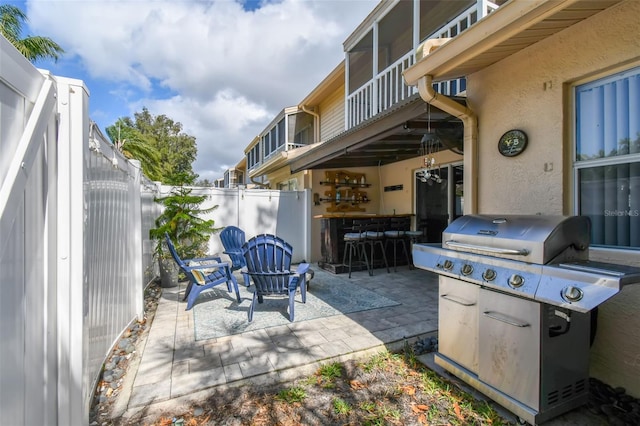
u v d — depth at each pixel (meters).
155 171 12.21
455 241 2.47
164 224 5.27
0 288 1.09
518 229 2.08
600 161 2.27
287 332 3.30
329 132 9.85
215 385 2.35
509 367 2.04
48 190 1.45
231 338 3.17
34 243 1.34
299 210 7.80
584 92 2.36
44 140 1.41
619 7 2.03
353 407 2.15
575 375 2.03
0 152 1.05
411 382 2.44
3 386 1.11
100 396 2.25
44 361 1.43
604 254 2.24
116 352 2.88
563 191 2.38
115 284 2.96
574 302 1.65
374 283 5.39
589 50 2.20
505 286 2.00
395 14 6.04
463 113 3.03
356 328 3.39
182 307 4.23
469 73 3.09
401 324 3.50
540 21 2.07
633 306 2.13
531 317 1.91
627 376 2.16
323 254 6.87
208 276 4.54
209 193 7.04
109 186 2.76
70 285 1.58
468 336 2.34
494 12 2.13
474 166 3.05
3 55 1.04
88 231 2.06
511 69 2.73
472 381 2.28
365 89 6.72
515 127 2.71
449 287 2.51
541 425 1.94
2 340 1.11
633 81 2.13
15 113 1.15
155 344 3.04
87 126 1.75
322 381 2.45
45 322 1.44
